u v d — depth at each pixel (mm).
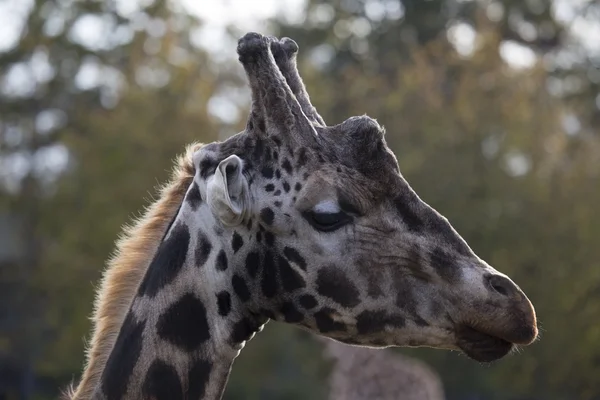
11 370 41219
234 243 7250
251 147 7270
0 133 49219
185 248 7387
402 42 52844
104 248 34469
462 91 36156
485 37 38594
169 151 35562
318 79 40062
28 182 45969
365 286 7090
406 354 30422
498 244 32188
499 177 33219
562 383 29984
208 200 7141
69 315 35625
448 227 7184
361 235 7090
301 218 7105
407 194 7168
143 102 37000
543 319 29906
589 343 28969
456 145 33938
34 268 41531
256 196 7168
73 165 41969
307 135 7184
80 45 48969
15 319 43250
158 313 7348
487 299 7008
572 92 50562
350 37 53594
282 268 7172
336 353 17891
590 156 35094
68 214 37312
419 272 7078
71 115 48438
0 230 46688
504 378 30094
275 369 38125
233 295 7305
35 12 48531
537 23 54562
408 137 35531
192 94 37969
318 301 7160
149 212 7777
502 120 34750
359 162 7145
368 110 38281
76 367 34688
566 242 31469
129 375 7293
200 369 7305
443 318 7066
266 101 7207
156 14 46375
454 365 30828
